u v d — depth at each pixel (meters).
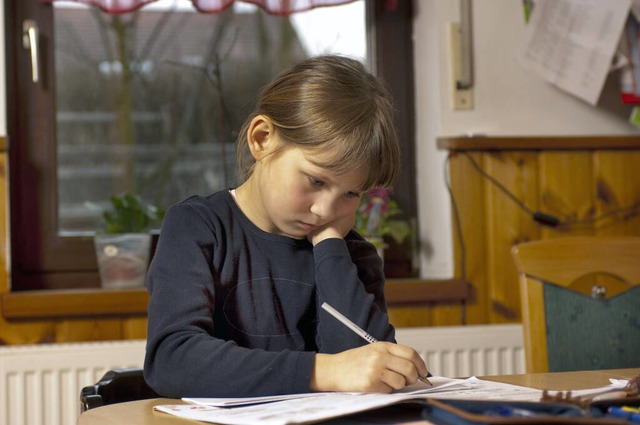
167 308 1.08
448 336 2.24
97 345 2.07
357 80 1.15
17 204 2.26
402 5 2.49
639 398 0.83
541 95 2.41
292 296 1.24
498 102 2.38
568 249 1.58
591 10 2.33
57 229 2.30
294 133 1.10
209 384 0.96
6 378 2.02
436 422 0.75
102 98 2.35
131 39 2.36
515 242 2.36
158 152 2.38
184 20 2.39
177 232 1.18
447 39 2.35
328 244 1.22
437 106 2.37
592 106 2.44
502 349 2.28
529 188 2.37
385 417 0.83
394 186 2.47
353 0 2.23
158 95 2.38
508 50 2.39
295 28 2.44
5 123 2.15
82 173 2.33
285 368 0.94
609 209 2.42
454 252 2.33
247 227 1.25
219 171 2.42
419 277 2.47
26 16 2.27
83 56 2.33
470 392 0.90
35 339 2.12
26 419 2.03
